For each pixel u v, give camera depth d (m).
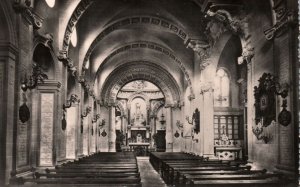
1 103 11.52
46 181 11.20
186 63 31.42
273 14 13.92
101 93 39.72
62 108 19.28
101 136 40.69
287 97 12.50
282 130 13.06
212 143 25.48
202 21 23.92
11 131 11.89
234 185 10.44
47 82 17.97
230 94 27.09
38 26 14.52
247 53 16.47
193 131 30.67
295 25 12.12
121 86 42.12
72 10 19.33
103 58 32.50
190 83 31.38
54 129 17.84
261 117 14.84
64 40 19.38
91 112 31.95
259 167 15.50
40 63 17.80
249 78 16.66
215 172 13.12
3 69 11.59
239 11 17.36
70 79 23.44
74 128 24.05
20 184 11.29
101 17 25.25
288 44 12.49
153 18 26.47
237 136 26.91
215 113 26.81
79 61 25.31
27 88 12.89
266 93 14.20
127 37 31.67
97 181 11.10
